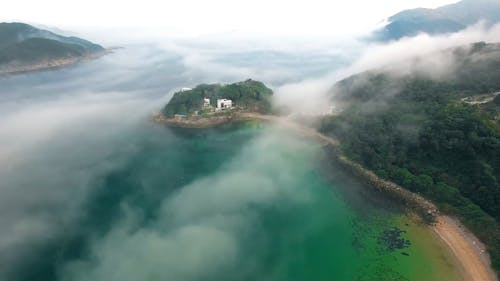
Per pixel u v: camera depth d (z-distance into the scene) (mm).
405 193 139750
